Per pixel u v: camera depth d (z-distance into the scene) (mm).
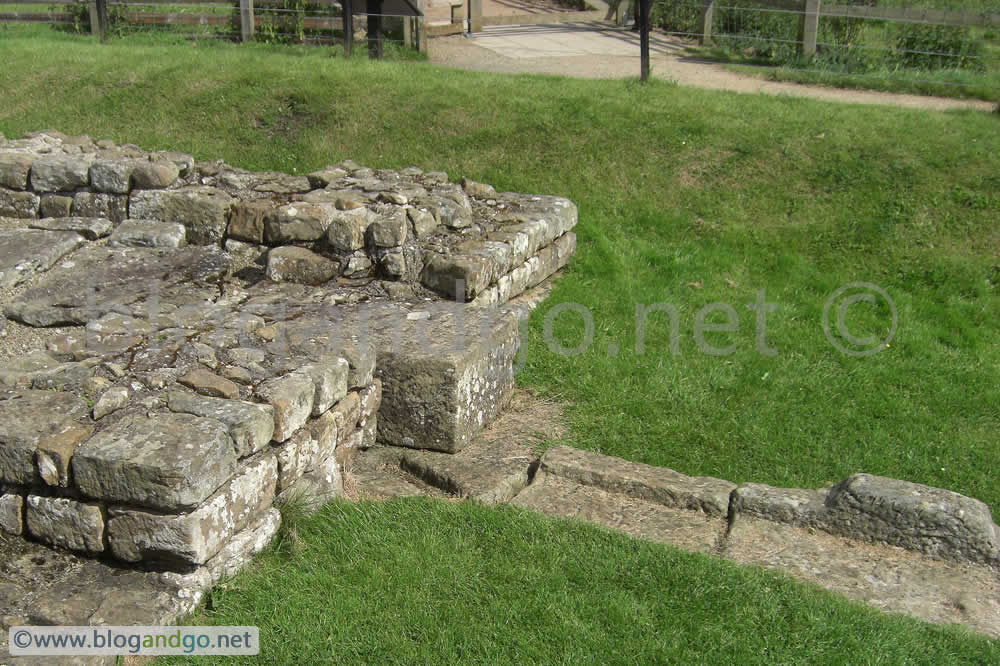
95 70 10609
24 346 5176
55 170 7281
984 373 6410
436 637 3684
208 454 3756
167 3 12984
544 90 10078
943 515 4230
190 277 6145
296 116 9641
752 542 4359
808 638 3672
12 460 3879
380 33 11703
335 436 4734
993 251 7703
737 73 11938
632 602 3859
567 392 6094
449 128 9344
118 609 3641
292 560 4141
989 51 12016
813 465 5383
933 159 8641
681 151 8945
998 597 3998
